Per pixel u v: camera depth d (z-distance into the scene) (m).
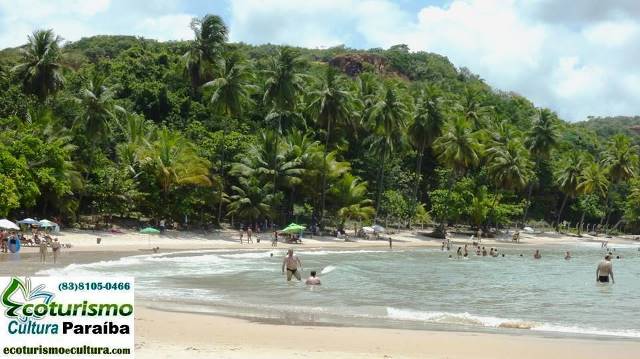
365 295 24.91
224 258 41.38
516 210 89.00
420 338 14.95
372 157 86.69
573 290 29.64
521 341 14.97
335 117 68.50
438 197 81.00
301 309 20.16
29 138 46.38
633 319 20.55
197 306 19.84
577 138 134.50
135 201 54.75
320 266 38.47
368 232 70.81
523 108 140.75
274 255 45.47
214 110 68.81
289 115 76.12
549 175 111.06
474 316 20.00
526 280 34.25
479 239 81.19
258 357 11.78
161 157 55.50
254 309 19.72
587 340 15.60
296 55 65.50
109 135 55.94
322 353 12.57
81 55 99.94
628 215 114.00
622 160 109.88
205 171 57.25
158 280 27.05
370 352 12.98
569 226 113.12
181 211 56.69
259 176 63.88
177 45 92.69
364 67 149.50
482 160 95.44
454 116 92.81
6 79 62.56
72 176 50.09
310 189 68.94
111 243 47.91
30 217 50.28
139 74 81.50
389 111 74.06
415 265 42.78
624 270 45.22
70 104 60.06
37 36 56.19
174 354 11.66
